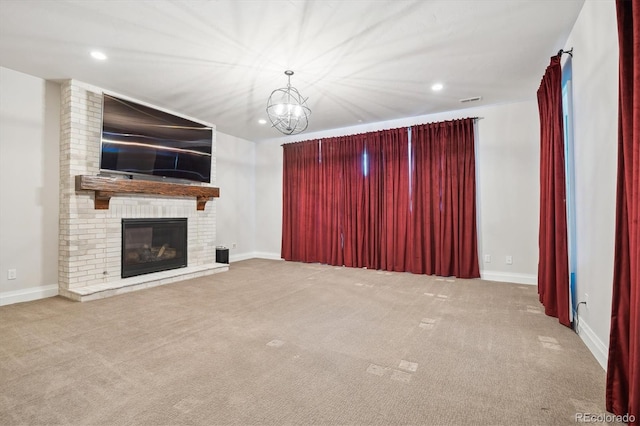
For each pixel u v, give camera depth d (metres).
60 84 3.66
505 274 4.38
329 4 2.25
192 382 1.73
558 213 2.67
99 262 3.75
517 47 2.86
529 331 2.50
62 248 3.56
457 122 4.57
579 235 2.45
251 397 1.60
